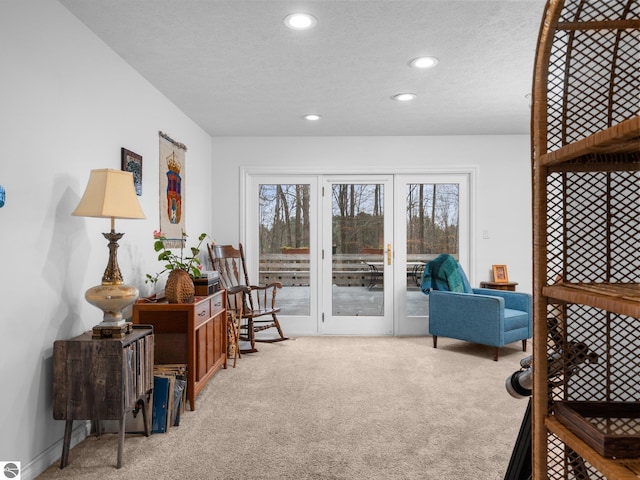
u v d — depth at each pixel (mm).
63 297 2412
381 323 5434
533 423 980
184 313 3379
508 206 5344
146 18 2547
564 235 992
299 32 2723
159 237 3613
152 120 3629
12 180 2021
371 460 2301
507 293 4684
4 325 1977
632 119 626
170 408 2709
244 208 5395
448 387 3455
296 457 2336
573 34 979
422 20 2582
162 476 2148
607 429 804
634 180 1008
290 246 5473
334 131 5152
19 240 2072
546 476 945
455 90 3771
